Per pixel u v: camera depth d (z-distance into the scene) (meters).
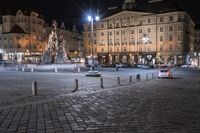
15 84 23.70
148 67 71.44
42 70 50.50
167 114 10.66
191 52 100.44
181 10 88.56
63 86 22.08
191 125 8.89
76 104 13.16
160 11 91.44
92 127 8.73
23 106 12.55
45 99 14.77
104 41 101.50
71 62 61.66
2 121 9.54
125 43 97.38
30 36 92.75
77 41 120.38
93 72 36.00
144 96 16.16
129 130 8.35
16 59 88.25
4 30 91.31
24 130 8.36
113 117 10.18
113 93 17.66
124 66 76.00
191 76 41.25
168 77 36.16
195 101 14.07
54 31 59.75
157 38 91.50
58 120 9.70
